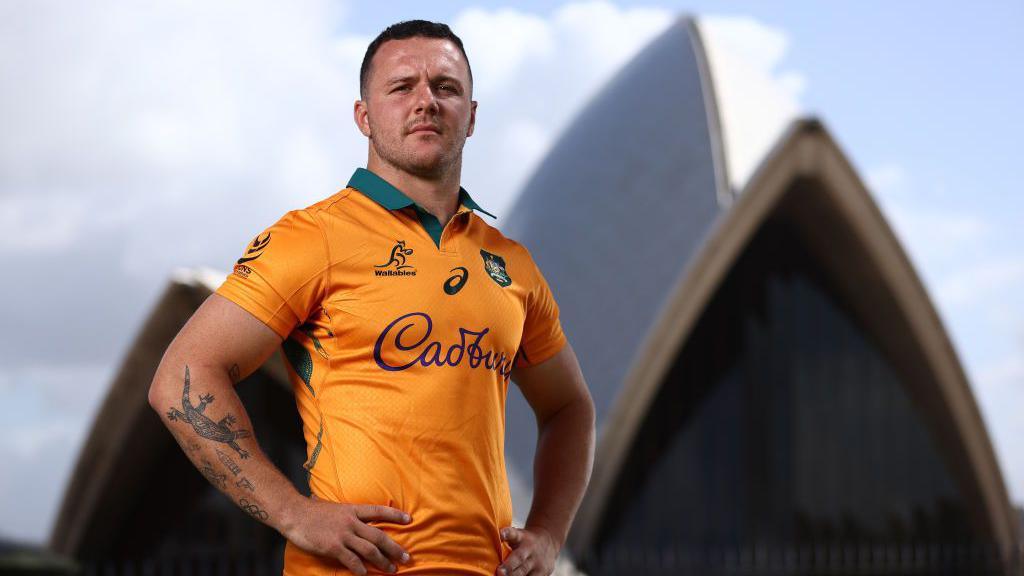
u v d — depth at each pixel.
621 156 28.52
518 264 2.86
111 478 24.11
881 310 23.09
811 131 20.77
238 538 23.98
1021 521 25.44
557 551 2.85
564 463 3.06
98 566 24.94
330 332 2.53
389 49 2.71
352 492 2.47
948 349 22.53
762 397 22.95
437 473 2.48
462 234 2.71
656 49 31.17
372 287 2.52
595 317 26.22
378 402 2.48
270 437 22.19
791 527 22.44
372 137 2.73
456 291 2.58
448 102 2.68
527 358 3.03
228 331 2.51
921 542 22.94
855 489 22.88
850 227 21.88
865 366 23.41
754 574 22.05
